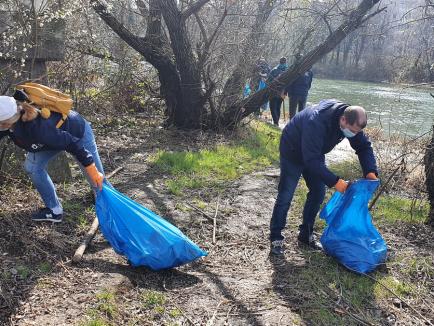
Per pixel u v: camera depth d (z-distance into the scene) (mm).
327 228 4461
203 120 9438
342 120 3939
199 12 9852
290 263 4410
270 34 10219
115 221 4008
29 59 5570
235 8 9484
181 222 5191
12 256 3957
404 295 4004
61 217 4660
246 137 9453
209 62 9172
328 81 33375
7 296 3410
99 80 9984
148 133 8914
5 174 5250
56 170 5746
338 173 7672
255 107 9453
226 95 9445
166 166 7031
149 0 8766
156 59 8766
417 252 4793
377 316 3670
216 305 3643
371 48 31453
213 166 7277
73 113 4367
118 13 9805
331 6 8961
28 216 4629
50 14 5344
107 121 9266
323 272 4254
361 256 4246
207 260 4406
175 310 3523
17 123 3777
